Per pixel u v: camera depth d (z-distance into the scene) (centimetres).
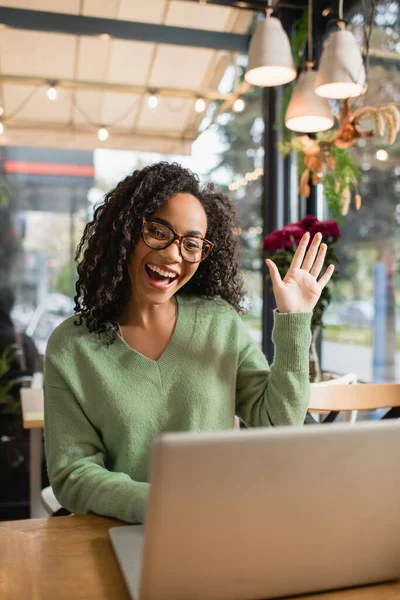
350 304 274
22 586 74
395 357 242
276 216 342
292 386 115
